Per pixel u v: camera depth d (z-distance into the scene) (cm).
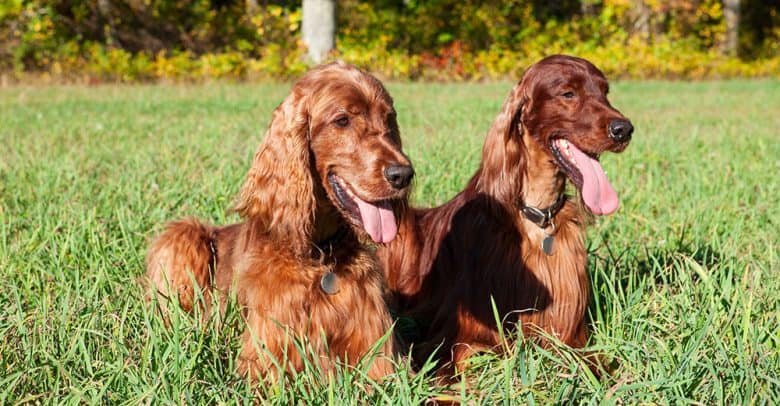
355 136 377
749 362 344
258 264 387
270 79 2127
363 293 393
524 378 335
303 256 383
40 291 440
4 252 487
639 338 381
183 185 696
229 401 327
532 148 442
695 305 409
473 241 455
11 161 846
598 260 517
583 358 388
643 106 1650
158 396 322
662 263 515
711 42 3030
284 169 383
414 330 485
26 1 2153
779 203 679
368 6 2559
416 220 514
